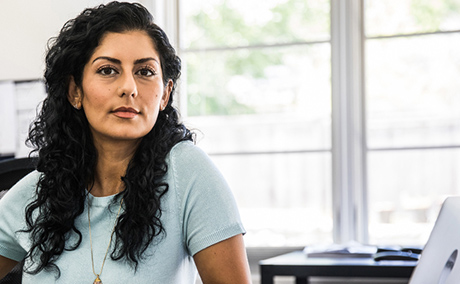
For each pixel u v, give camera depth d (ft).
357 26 9.53
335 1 9.61
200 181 4.00
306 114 9.73
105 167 4.15
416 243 9.30
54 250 3.97
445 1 9.28
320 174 9.66
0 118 10.03
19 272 4.95
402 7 9.41
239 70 10.00
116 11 3.94
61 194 4.06
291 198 9.75
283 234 9.75
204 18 10.15
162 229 3.92
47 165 4.17
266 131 9.87
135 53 3.88
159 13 9.98
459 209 2.31
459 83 9.21
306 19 9.78
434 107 9.29
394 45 9.43
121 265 3.86
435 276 2.27
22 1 10.03
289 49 9.84
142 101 3.88
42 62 9.87
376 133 9.46
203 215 3.92
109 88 3.85
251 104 9.95
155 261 3.88
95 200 4.08
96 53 3.90
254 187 9.86
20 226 4.33
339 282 9.04
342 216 9.51
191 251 3.98
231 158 9.96
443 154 9.23
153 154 4.06
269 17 9.95
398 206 9.36
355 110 9.52
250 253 9.71
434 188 9.26
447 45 9.26
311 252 7.67
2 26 10.07
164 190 3.98
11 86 10.04
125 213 3.90
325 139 9.65
